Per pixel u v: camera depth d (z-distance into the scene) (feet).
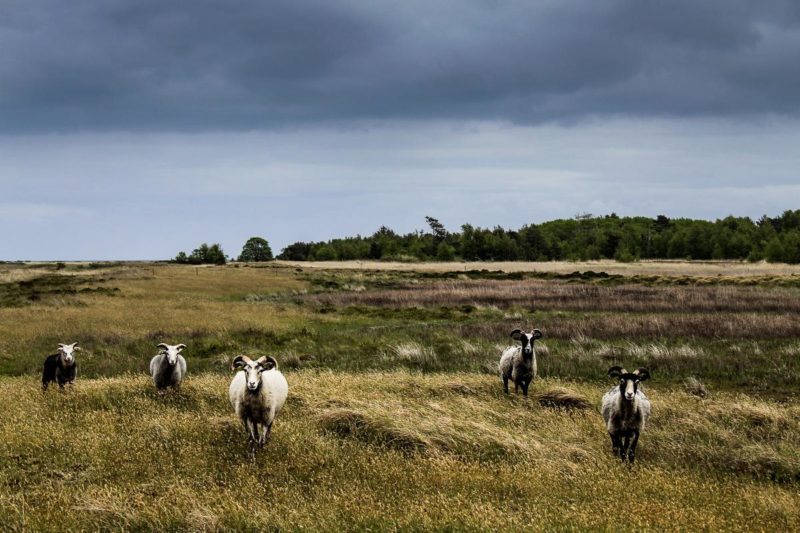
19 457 33.60
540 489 29.84
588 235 490.08
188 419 39.45
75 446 34.53
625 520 26.04
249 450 34.63
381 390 49.34
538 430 40.01
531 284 172.96
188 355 75.41
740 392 54.85
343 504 27.45
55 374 51.75
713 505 28.45
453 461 32.89
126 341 80.79
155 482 29.91
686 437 39.32
